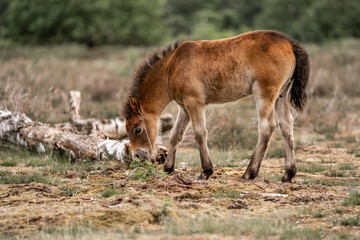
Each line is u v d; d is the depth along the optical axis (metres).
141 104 16.39
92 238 9.70
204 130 15.62
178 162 19.55
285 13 112.62
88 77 45.28
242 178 15.32
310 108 30.16
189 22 122.69
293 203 12.94
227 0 133.62
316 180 15.75
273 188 14.28
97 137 19.78
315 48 75.06
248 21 127.06
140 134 16.28
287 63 15.06
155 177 14.79
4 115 21.25
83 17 100.19
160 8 116.50
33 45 96.50
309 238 9.81
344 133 28.00
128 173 16.84
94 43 100.44
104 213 11.32
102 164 18.25
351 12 106.31
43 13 99.81
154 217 11.28
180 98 15.95
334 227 10.87
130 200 12.32
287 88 15.70
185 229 10.23
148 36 103.62
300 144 23.80
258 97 15.15
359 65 55.25
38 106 25.39
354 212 11.96
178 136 16.56
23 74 39.69
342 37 102.31
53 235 10.14
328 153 21.98
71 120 23.89
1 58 66.88
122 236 9.73
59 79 41.22
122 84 40.41
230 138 24.02
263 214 11.85
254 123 25.62
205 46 15.70
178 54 15.92
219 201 12.70
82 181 15.77
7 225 10.90
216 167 18.64
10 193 13.73
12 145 21.20
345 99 36.84
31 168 18.23
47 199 13.05
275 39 15.20
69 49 86.25
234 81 15.39
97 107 34.28
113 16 102.94
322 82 43.78
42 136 20.03
